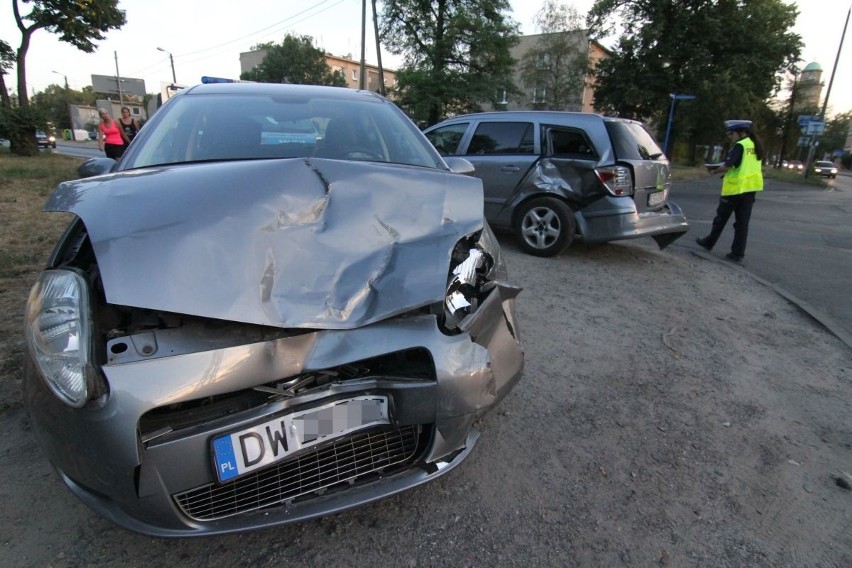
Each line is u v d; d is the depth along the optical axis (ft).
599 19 109.91
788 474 8.22
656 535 6.83
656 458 8.44
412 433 6.33
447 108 111.24
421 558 6.28
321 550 6.35
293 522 5.60
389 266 6.24
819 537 6.93
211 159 8.41
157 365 4.99
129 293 5.15
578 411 9.69
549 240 20.26
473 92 104.99
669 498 7.54
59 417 5.12
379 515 6.96
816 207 47.75
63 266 5.88
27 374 5.51
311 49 206.08
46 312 5.32
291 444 5.55
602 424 9.32
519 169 20.38
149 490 5.09
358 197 6.82
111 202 5.98
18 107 65.62
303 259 5.96
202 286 5.37
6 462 7.63
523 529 6.81
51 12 63.41
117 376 4.91
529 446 8.56
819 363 12.37
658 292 17.17
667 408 9.98
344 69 245.65
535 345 12.44
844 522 7.23
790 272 21.03
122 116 45.21
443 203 7.22
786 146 184.03
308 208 6.45
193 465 5.19
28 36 64.39
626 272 19.42
